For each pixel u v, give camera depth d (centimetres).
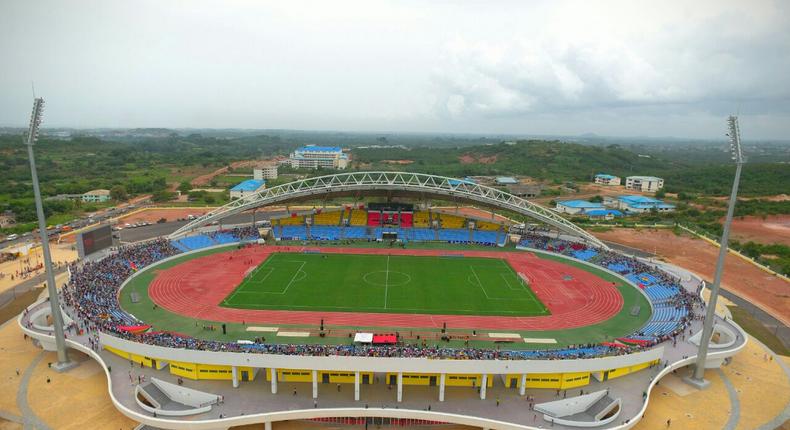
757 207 18625
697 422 5491
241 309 8188
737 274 11644
